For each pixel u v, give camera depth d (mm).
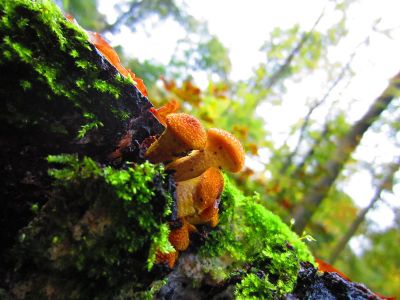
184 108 492
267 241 148
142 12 1092
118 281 90
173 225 113
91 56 105
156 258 104
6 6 95
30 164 102
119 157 116
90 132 107
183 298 145
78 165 91
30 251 88
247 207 169
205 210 125
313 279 126
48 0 104
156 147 116
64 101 101
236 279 134
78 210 88
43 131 100
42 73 97
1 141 97
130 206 87
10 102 95
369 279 949
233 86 898
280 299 120
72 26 104
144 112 118
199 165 120
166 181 103
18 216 102
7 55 92
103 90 106
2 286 88
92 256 86
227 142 122
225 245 151
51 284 88
